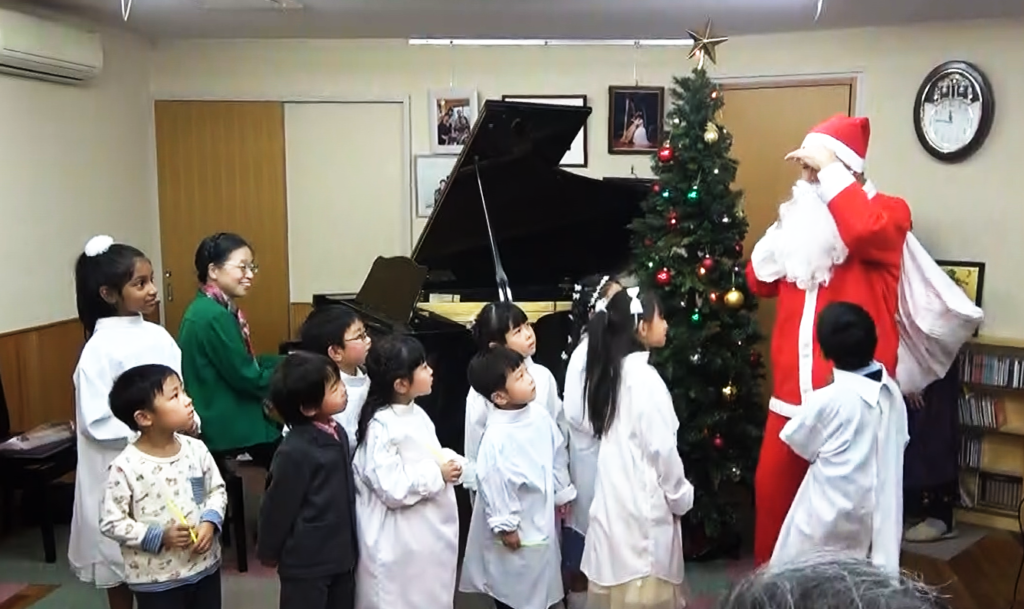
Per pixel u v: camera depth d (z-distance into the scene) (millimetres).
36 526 3906
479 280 4082
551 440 2562
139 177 5219
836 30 4402
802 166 2758
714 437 3408
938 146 4074
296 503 2197
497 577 2520
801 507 2416
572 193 3855
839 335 2342
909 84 4211
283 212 5379
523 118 3404
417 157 5273
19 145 4145
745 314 3439
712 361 3330
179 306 5414
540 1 3902
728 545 3559
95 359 2539
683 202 3373
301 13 4293
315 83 5262
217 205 5371
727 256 3402
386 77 5238
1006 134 3928
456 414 3432
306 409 2219
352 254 5398
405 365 2299
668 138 3461
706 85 3389
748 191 4770
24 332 4195
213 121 5312
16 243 4141
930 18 4039
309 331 2680
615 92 5098
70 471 3662
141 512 2156
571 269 4180
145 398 2131
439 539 2359
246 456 3973
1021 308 3959
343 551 2266
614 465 2514
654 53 5078
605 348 2541
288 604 2244
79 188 4621
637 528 2475
